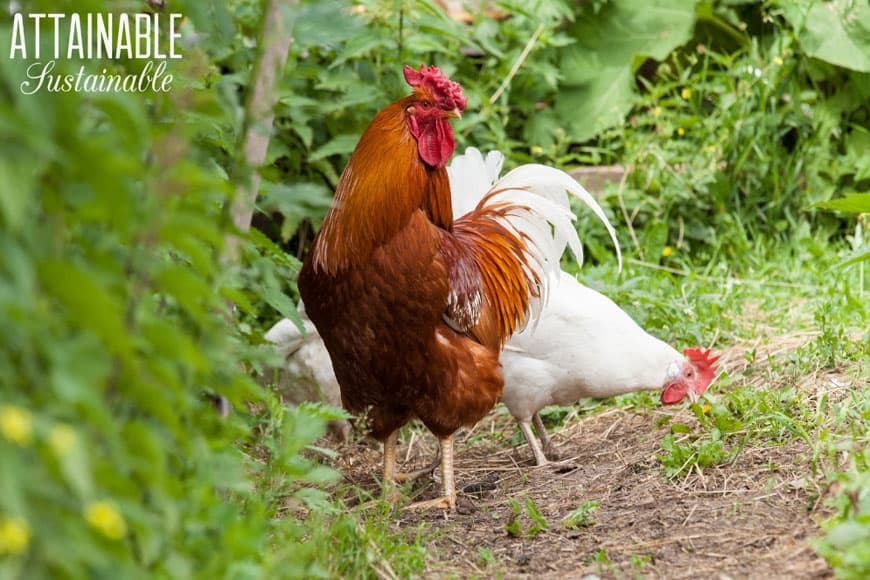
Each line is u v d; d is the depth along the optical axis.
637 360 6.17
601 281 7.61
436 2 9.88
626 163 9.39
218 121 4.18
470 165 6.53
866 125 9.84
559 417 6.92
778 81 9.68
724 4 10.23
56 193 2.43
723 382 6.53
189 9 3.46
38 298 2.33
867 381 5.88
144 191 2.79
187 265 3.94
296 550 3.73
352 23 3.49
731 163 9.47
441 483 5.97
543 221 6.17
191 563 3.08
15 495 2.05
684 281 8.20
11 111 2.14
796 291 8.13
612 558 4.46
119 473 2.54
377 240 5.07
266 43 3.44
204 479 3.21
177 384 2.61
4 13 2.65
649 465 5.65
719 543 4.44
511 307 5.92
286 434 4.16
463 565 4.59
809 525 4.41
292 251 8.79
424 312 5.17
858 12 9.59
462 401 5.41
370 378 5.36
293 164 8.43
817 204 5.83
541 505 5.36
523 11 9.19
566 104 10.05
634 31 10.20
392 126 5.18
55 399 2.41
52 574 2.33
